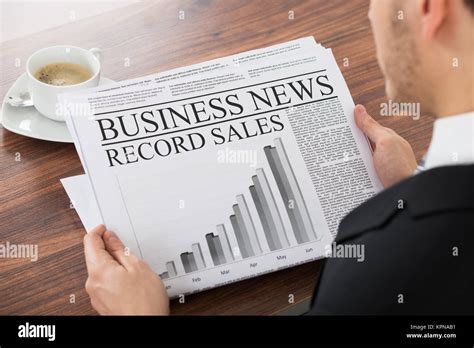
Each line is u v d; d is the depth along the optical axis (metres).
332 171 0.80
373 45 0.99
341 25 1.02
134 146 0.78
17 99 0.88
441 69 0.55
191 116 0.81
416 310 0.50
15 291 0.73
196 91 0.83
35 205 0.80
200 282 0.74
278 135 0.81
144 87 0.83
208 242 0.75
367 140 0.83
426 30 0.52
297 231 0.77
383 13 0.58
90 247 0.73
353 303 0.52
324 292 0.55
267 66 0.86
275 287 0.76
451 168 0.50
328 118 0.83
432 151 0.55
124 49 0.97
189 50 0.97
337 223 0.78
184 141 0.79
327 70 0.86
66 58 0.89
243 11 1.03
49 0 1.88
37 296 0.73
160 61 0.96
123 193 0.76
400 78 0.60
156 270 0.74
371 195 0.80
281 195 0.78
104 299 0.70
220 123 0.81
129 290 0.70
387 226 0.52
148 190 0.76
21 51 0.96
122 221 0.75
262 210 0.77
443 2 0.50
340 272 0.54
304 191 0.79
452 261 0.49
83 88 0.85
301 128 0.82
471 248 0.49
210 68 0.88
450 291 0.49
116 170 0.77
